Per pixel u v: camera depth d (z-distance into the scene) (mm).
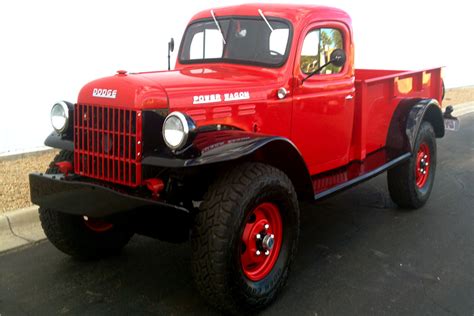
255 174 3066
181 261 3979
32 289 3504
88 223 3854
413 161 4941
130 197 2893
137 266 3885
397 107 5211
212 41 4328
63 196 3221
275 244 3383
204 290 2980
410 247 4238
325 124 4254
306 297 3418
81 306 3285
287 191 3270
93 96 3314
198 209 3090
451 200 5488
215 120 3416
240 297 3014
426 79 5793
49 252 4125
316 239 4422
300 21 3916
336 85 4293
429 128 5262
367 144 4867
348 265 3906
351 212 5117
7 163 5945
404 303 3340
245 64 4051
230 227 2887
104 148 3291
